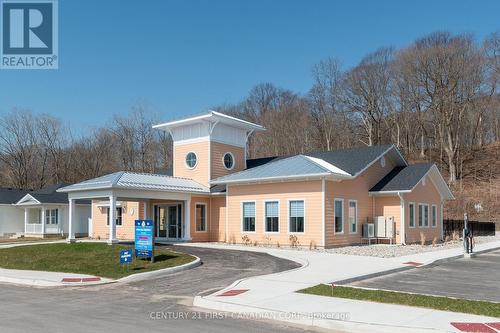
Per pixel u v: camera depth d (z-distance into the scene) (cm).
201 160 3145
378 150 2995
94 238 3616
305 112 6706
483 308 1005
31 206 4578
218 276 1597
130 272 1683
